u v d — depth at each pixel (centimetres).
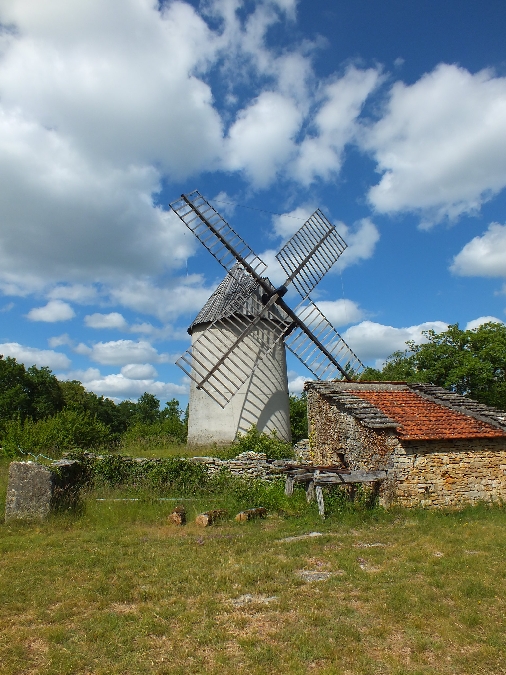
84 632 535
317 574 711
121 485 1343
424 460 1112
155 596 629
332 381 1506
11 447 1811
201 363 1900
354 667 462
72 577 696
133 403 7056
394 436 1107
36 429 1991
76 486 1241
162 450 1977
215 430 1983
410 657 481
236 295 2036
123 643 509
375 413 1188
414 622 547
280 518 1082
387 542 873
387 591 635
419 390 1482
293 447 1828
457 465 1129
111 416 6212
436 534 909
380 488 1117
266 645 501
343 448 1305
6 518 996
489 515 1049
